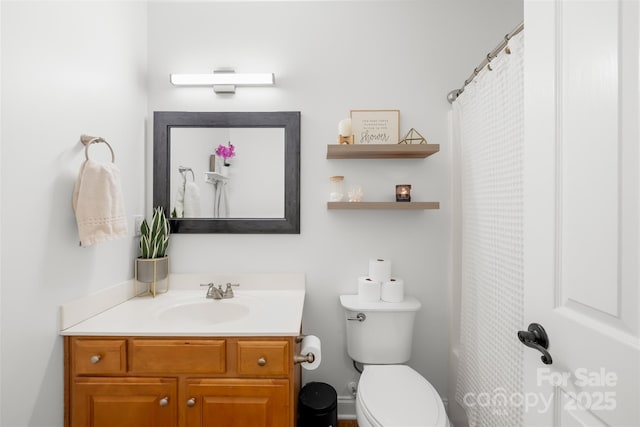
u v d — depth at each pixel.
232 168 1.68
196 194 1.67
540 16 0.70
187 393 1.14
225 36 1.69
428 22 1.68
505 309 1.14
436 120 1.68
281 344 1.14
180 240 1.69
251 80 1.62
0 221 0.90
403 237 1.69
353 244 1.69
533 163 0.73
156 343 1.13
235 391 1.13
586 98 0.58
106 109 1.35
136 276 1.53
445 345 1.69
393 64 1.69
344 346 1.70
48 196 1.06
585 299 0.59
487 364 1.27
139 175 1.61
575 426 0.60
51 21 1.06
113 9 1.40
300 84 1.69
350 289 1.69
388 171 1.68
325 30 1.69
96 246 1.30
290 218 1.66
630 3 0.50
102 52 1.33
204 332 1.13
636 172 0.49
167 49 1.69
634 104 0.49
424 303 1.69
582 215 0.59
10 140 0.93
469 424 1.41
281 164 1.67
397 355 1.53
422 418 1.10
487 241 1.28
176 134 1.67
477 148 1.36
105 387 1.13
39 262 1.03
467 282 1.47
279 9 1.69
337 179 1.60
